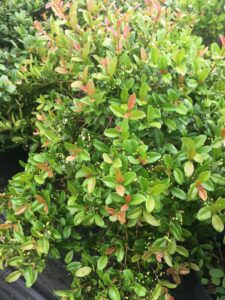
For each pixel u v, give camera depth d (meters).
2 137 0.68
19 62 0.64
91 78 0.48
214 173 0.43
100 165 0.43
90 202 0.43
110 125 0.47
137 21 0.55
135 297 0.44
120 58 0.47
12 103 0.64
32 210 0.46
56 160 0.48
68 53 0.54
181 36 0.57
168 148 0.44
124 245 0.47
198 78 0.47
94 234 0.50
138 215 0.41
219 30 0.80
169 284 0.44
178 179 0.41
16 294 0.61
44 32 0.59
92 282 0.46
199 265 0.52
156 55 0.46
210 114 0.47
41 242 0.44
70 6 0.58
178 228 0.43
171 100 0.44
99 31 0.54
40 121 0.58
